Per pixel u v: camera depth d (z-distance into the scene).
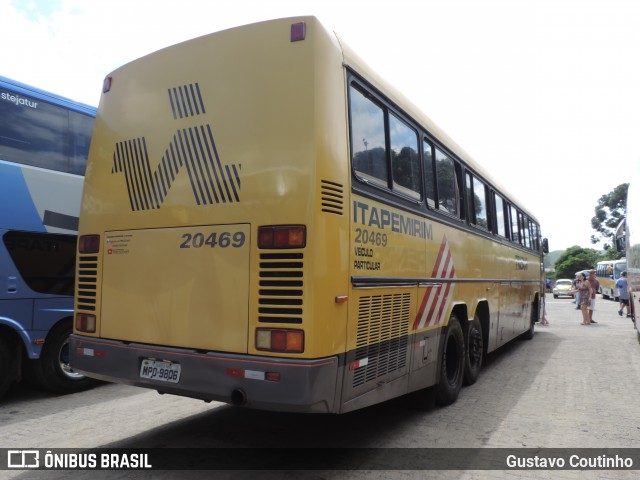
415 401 5.66
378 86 4.36
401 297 4.52
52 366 6.18
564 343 11.71
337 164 3.55
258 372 3.29
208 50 3.90
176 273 3.79
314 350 3.25
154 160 4.04
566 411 5.67
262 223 3.45
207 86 3.85
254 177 3.52
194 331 3.66
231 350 3.48
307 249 3.29
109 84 4.54
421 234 5.06
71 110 6.73
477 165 7.50
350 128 3.81
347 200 3.66
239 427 4.96
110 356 4.06
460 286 6.25
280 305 3.34
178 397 6.14
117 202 4.24
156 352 3.77
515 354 9.98
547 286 54.94
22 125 6.13
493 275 8.05
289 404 3.20
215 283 3.59
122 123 4.33
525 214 11.53
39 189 6.23
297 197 3.36
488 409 5.73
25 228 6.03
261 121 3.57
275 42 3.63
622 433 4.91
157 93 4.13
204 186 3.73
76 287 4.50
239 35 3.79
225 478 3.75
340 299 3.49
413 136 5.10
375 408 5.73
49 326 6.18
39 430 4.88
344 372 3.55
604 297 42.75
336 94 3.63
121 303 4.11
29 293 6.02
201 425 5.01
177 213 3.85
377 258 4.08
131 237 4.10
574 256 79.62
